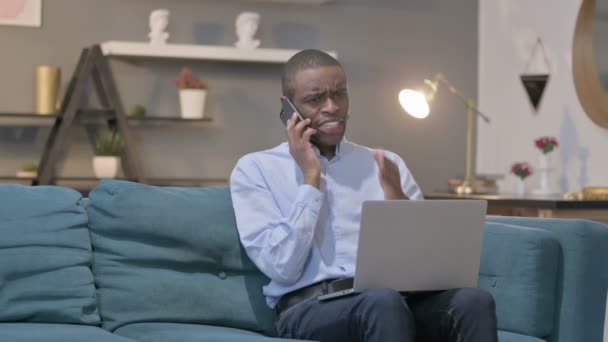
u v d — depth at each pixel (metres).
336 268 2.37
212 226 2.45
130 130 5.00
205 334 2.17
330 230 2.43
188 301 2.39
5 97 4.96
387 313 2.04
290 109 2.46
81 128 5.09
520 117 5.31
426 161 5.62
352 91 5.50
